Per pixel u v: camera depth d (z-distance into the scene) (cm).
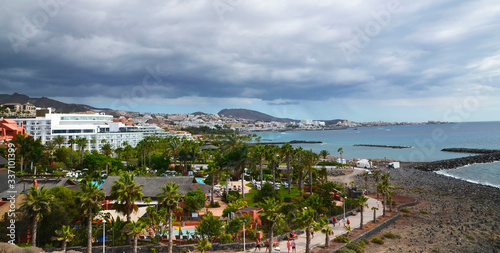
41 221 4794
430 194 10781
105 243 5059
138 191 4856
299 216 4875
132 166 14312
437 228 7019
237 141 10681
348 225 6531
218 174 9188
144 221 5325
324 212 7306
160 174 12375
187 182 7812
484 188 11706
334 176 14888
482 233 6662
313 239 5781
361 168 17725
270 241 4694
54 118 19175
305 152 9806
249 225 5906
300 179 10281
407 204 9156
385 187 7862
